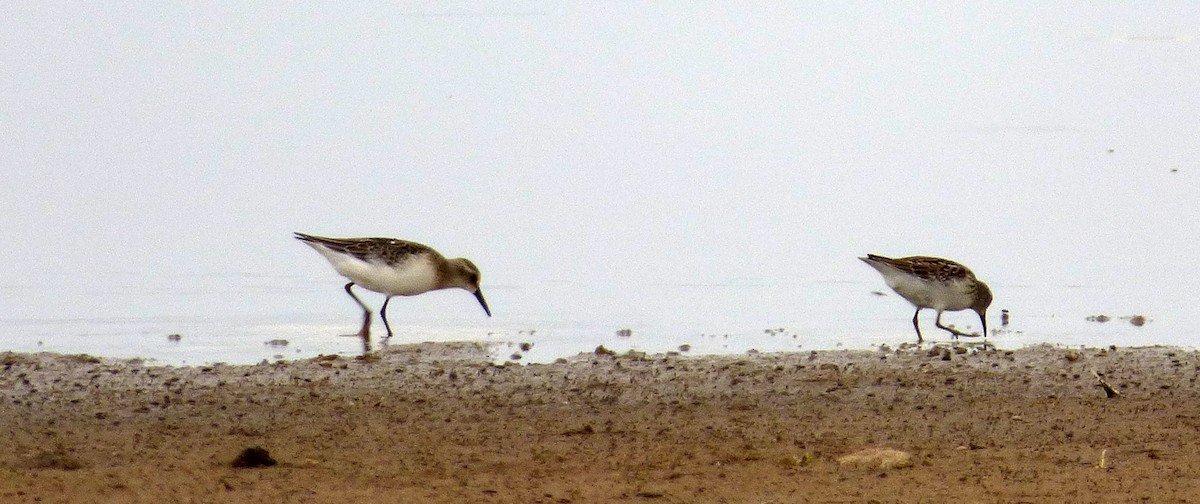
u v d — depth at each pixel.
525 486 9.66
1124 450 10.73
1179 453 10.61
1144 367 14.17
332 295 18.97
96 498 9.16
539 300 18.81
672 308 18.30
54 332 16.36
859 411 12.30
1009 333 16.94
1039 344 15.90
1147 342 16.23
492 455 10.65
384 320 17.30
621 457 10.59
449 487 9.60
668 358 14.70
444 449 10.84
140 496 9.23
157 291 18.89
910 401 12.67
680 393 13.02
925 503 9.20
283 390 13.00
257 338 16.31
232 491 9.41
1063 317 17.89
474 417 12.03
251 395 12.80
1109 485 9.64
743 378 13.60
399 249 17.42
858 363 14.51
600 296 19.06
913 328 17.33
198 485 9.54
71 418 11.87
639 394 12.97
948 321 17.73
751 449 10.85
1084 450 10.74
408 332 16.81
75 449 10.71
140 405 12.36
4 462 10.20
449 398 12.77
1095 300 18.92
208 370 13.89
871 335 16.83
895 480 9.83
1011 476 9.91
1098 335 16.72
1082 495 9.38
